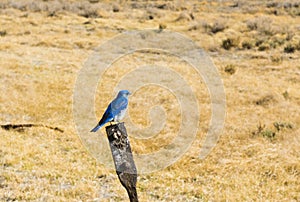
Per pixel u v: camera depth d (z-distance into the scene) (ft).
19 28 103.40
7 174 34.83
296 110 55.26
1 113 51.29
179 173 38.04
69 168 37.22
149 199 32.78
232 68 73.77
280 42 96.07
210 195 33.63
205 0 161.99
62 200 31.53
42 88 60.54
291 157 40.96
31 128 46.50
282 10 137.90
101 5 141.28
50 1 145.38
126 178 23.94
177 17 126.31
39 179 34.94
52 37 96.07
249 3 153.28
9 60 73.92
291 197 33.91
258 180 36.65
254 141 45.14
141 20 120.16
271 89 63.77
